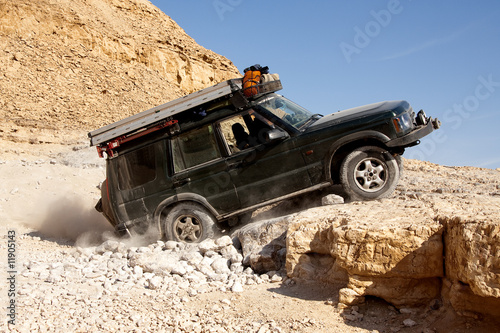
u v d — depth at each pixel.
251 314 4.61
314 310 4.54
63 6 52.62
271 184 7.25
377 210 5.26
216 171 7.37
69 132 33.66
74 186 14.20
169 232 7.54
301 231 5.35
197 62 67.56
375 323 4.29
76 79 46.84
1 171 15.45
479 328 3.86
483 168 12.45
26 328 4.52
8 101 38.44
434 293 4.42
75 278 6.21
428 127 6.93
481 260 3.75
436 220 4.45
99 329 4.53
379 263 4.45
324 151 7.07
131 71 54.38
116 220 7.76
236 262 6.07
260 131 7.30
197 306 4.95
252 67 7.64
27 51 45.41
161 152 7.59
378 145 7.06
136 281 5.96
